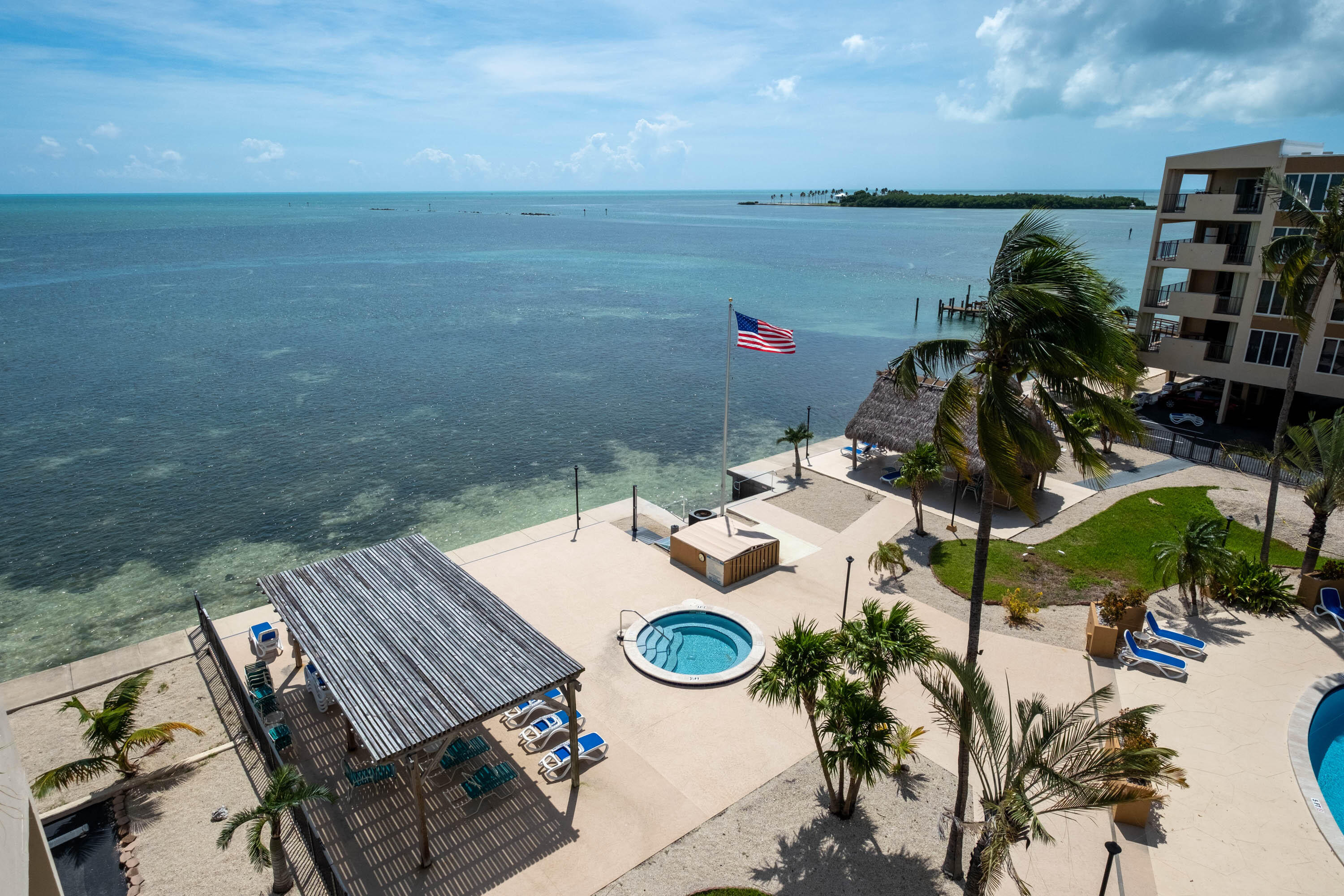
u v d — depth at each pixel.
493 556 28.97
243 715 19.86
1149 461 38.28
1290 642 22.70
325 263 141.75
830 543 30.06
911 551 29.22
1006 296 13.59
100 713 17.69
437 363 66.50
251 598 29.70
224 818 16.86
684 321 87.81
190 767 18.45
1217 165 40.81
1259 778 17.28
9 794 6.75
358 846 15.77
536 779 17.66
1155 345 44.56
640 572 27.69
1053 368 13.62
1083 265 14.02
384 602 19.12
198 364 64.31
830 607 25.17
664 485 40.69
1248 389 45.12
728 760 18.25
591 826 16.28
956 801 15.01
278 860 14.66
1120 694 20.33
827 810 16.70
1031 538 30.09
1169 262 43.50
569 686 16.53
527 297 103.06
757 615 24.72
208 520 36.19
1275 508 28.05
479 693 15.59
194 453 44.47
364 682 15.88
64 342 71.00
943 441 15.02
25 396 54.72
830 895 14.56
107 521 35.94
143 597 29.75
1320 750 19.02
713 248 182.12
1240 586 24.70
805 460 39.50
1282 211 27.56
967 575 27.12
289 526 35.72
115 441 46.06
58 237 195.00
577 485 36.47
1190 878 14.74
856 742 14.71
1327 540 29.42
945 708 13.61
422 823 14.86
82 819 16.95
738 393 58.97
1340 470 23.41
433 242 195.25
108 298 95.75
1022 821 10.79
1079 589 26.19
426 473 42.16
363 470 42.38
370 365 65.12
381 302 97.19
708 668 22.22
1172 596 25.56
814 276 128.12
